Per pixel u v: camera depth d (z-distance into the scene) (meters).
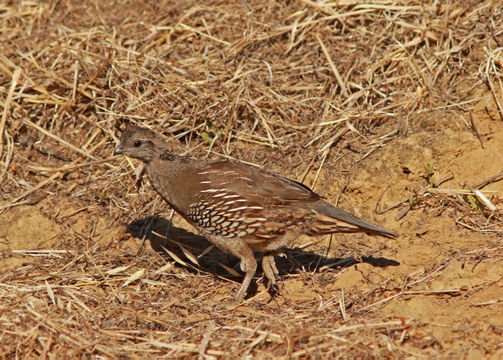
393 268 9.13
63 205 10.95
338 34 12.81
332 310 8.39
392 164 10.42
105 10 14.43
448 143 10.28
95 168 11.69
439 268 8.84
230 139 11.80
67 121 12.31
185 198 9.29
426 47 12.09
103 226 10.76
